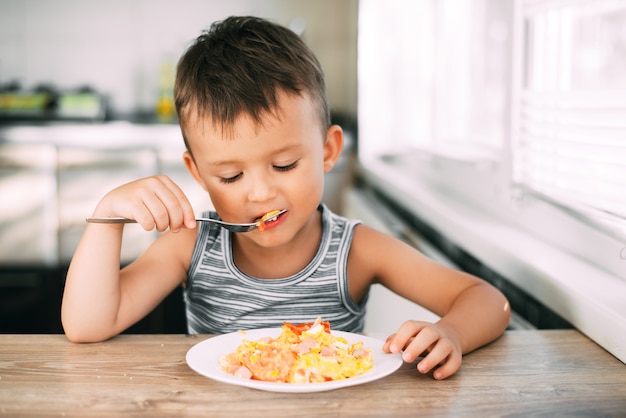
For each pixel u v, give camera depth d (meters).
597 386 0.82
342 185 3.38
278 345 0.85
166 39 3.94
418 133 2.65
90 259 1.01
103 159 3.30
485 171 1.78
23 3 3.88
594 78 1.39
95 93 3.94
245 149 0.99
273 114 0.98
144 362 0.89
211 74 1.02
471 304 1.00
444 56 2.33
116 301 1.02
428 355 0.85
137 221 0.99
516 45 1.53
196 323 1.25
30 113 3.59
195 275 1.21
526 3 1.51
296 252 1.20
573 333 1.02
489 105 1.94
